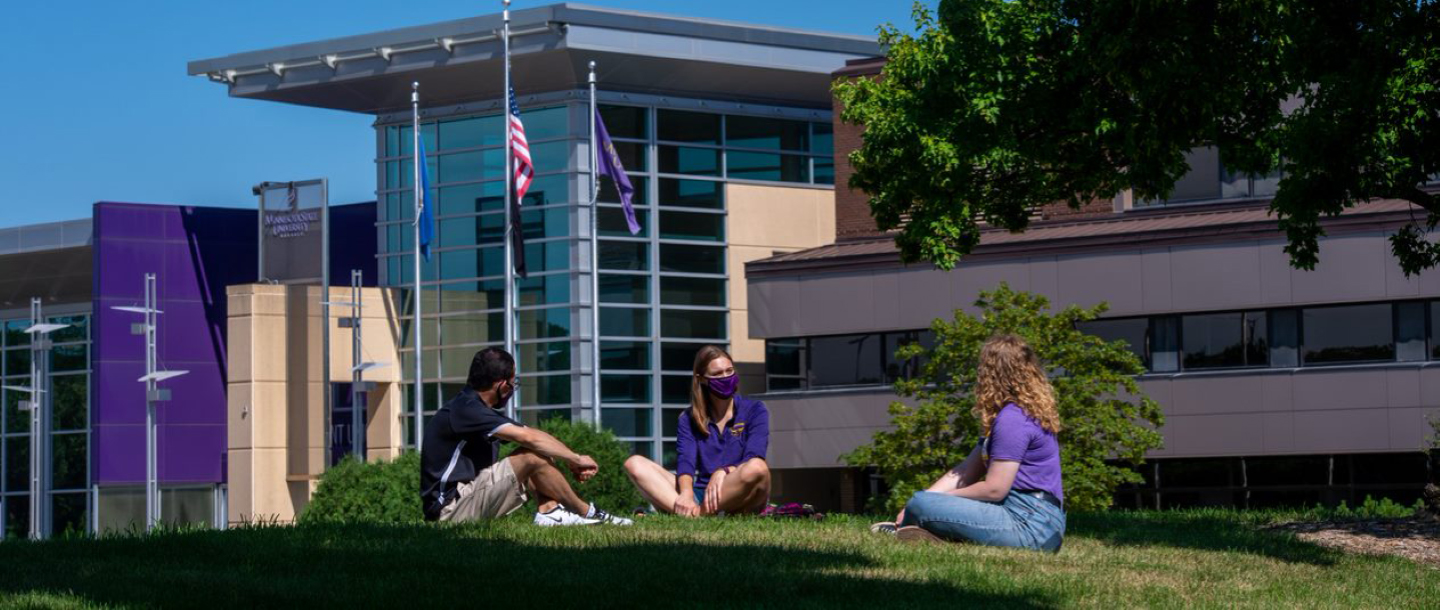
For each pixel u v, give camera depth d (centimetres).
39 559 1018
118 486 6122
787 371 4634
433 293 5372
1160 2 1705
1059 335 2880
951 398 2902
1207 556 1145
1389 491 3909
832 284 4484
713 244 5272
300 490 5662
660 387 5166
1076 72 1989
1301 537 1444
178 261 6228
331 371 5609
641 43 4894
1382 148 1627
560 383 5119
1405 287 3847
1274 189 4144
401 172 5475
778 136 5388
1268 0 1639
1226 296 4006
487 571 959
